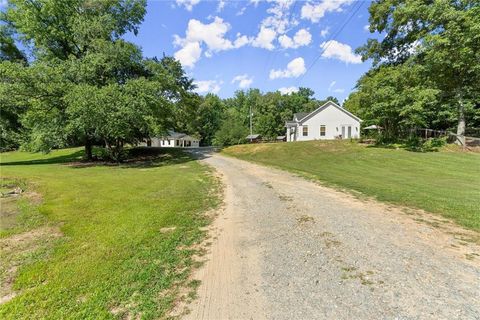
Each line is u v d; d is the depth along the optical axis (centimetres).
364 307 293
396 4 2192
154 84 2020
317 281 348
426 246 443
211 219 618
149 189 962
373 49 2511
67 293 334
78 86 1831
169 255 434
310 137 3250
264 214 645
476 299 301
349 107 3919
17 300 320
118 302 316
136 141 2630
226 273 377
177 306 307
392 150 1950
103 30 2012
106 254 437
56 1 2003
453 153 1738
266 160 2023
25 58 2492
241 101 7588
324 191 880
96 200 795
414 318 273
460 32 1697
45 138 2011
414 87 1959
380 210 652
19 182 1117
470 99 2455
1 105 1916
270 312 291
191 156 2530
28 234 534
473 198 752
